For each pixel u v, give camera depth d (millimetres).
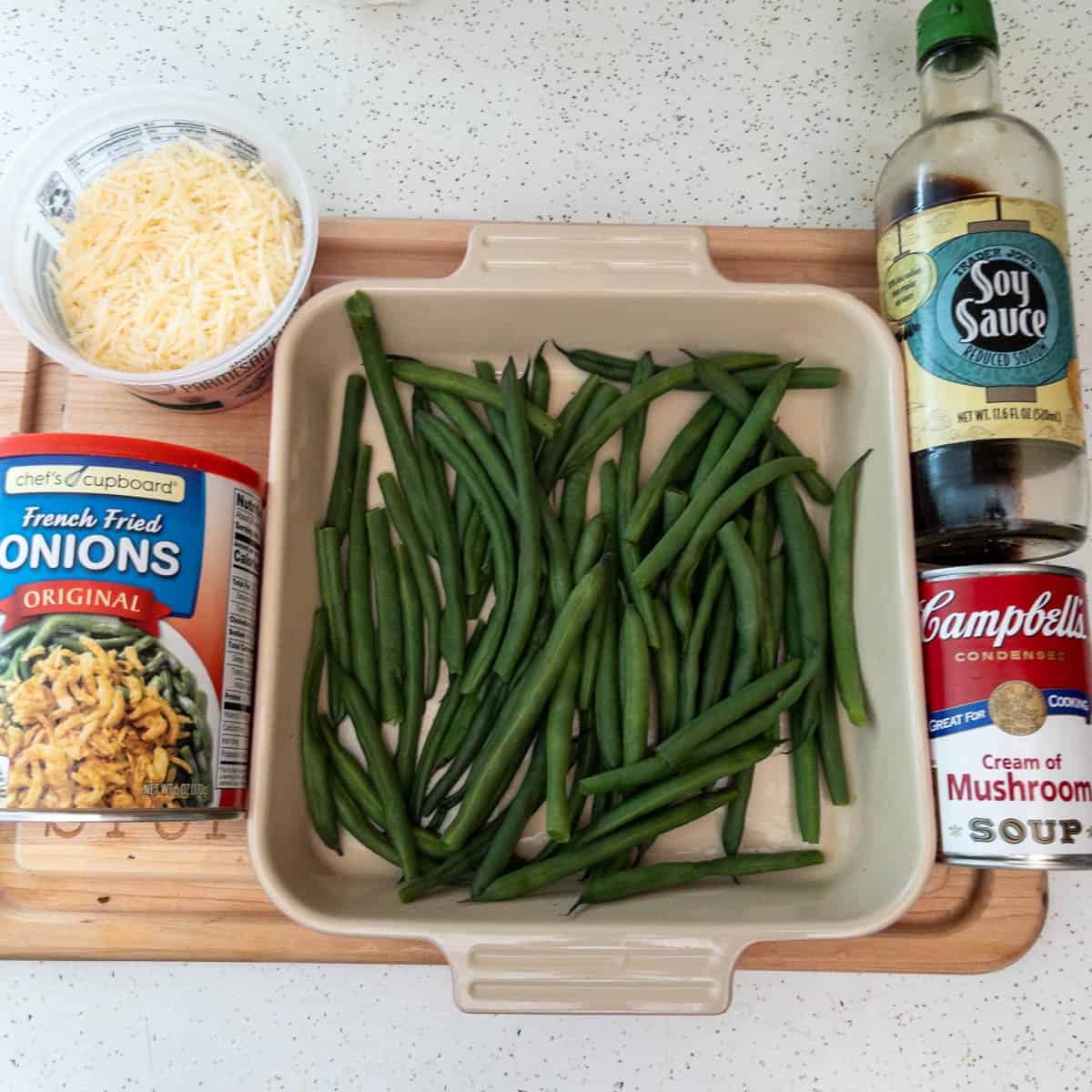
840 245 687
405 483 641
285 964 619
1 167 703
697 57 734
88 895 605
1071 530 583
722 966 524
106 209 616
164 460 529
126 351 595
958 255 574
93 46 724
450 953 522
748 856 600
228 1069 604
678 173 719
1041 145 620
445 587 620
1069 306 582
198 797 521
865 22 734
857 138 724
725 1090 607
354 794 609
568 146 722
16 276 593
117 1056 604
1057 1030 614
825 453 673
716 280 615
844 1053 612
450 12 737
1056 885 636
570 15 739
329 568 625
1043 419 562
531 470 609
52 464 512
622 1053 613
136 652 512
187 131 638
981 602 550
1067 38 727
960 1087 607
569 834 569
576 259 618
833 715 623
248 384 632
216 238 609
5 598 504
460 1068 608
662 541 609
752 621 601
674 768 577
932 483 582
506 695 608
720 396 640
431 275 681
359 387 654
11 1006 609
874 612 602
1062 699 540
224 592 543
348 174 711
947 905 623
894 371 587
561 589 607
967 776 542
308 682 610
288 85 725
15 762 494
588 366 665
